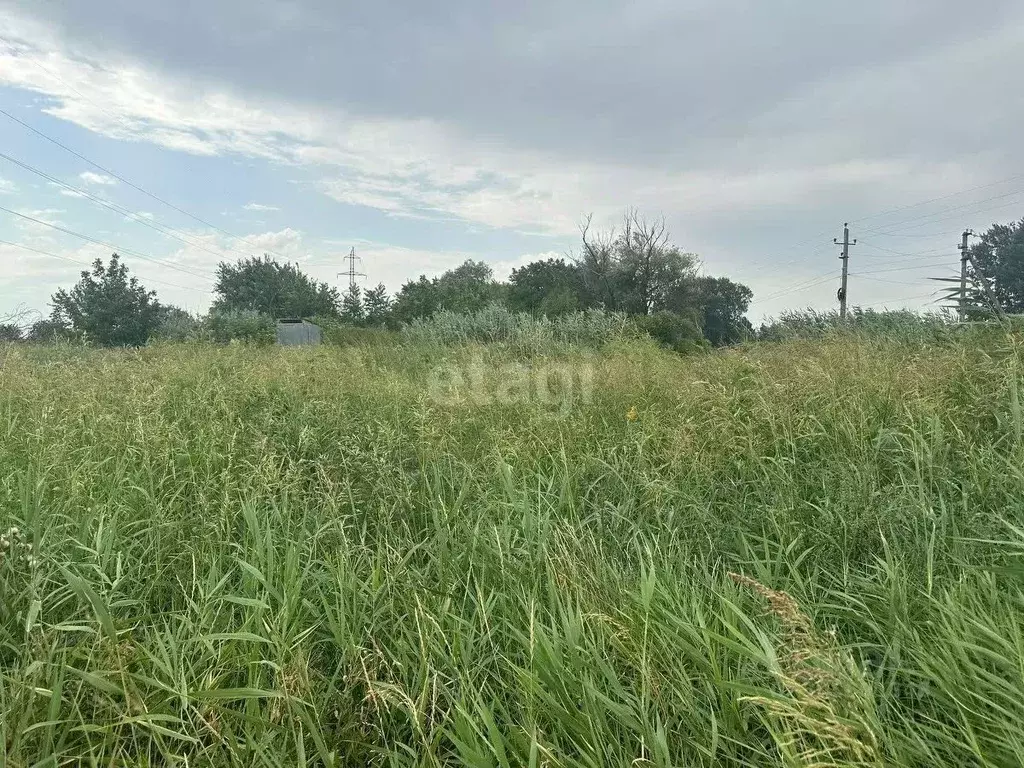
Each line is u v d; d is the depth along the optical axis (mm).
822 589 2531
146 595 2412
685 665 1971
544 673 1859
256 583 2412
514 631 2131
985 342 5133
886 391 4383
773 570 2721
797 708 1585
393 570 2531
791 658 1710
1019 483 2832
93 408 4457
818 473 3537
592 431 4652
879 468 3477
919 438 3389
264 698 1946
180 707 1758
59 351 8305
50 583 2344
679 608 2193
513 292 47844
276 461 3650
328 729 1784
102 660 1835
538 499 3297
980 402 3736
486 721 1612
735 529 3029
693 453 3846
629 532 3098
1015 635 1773
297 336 26453
